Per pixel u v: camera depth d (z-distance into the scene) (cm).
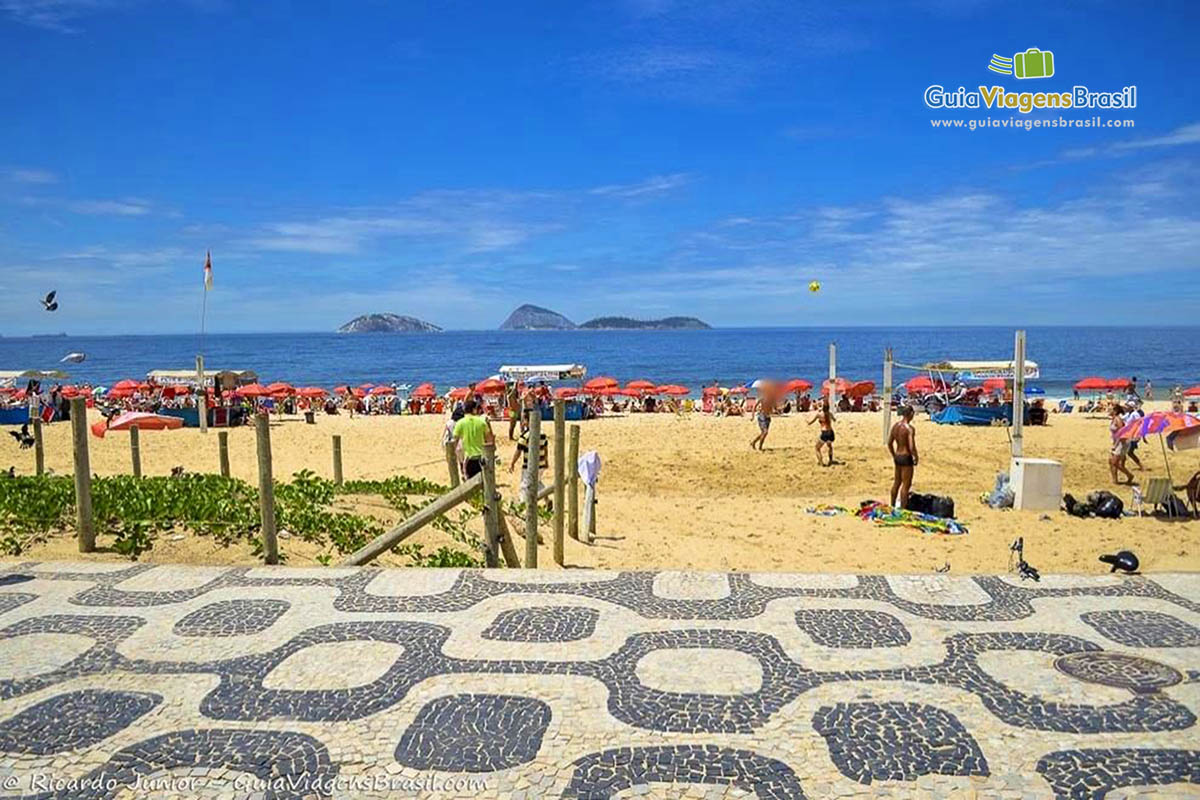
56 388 3194
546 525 1148
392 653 501
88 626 552
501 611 575
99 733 405
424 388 4062
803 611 570
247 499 954
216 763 377
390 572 675
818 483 1642
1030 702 431
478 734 402
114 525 851
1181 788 353
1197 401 3741
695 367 9306
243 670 478
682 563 988
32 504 884
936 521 1200
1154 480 1259
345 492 1092
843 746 388
